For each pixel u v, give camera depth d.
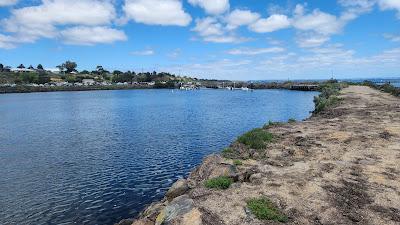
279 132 25.41
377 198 11.78
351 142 20.39
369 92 68.81
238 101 108.44
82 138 44.47
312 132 24.53
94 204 21.25
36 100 131.75
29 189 24.06
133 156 33.34
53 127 55.84
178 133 46.53
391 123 27.03
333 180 13.66
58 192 23.42
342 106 42.47
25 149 37.84
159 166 29.55
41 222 18.83
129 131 49.66
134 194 22.86
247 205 11.35
